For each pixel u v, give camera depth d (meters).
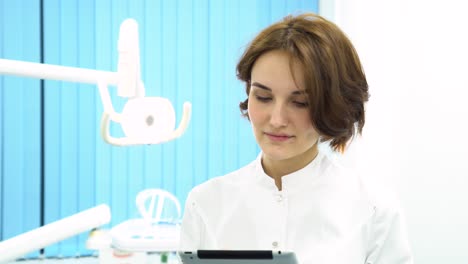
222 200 1.10
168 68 2.32
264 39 0.89
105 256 1.84
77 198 2.22
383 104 2.23
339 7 2.44
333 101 0.86
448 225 1.99
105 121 0.85
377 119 2.25
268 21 2.45
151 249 1.66
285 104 0.87
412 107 2.12
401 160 2.17
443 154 2.00
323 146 1.20
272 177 1.07
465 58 1.92
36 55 2.17
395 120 2.19
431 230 2.06
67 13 2.20
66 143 2.20
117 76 0.87
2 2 2.12
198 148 2.36
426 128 2.07
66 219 0.69
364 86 0.94
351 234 1.01
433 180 2.04
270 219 1.04
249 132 2.41
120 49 0.88
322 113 0.85
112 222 2.26
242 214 1.07
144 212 1.85
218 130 2.38
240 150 2.41
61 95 2.19
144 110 0.86
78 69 0.82
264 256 0.76
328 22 0.90
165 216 2.16
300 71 0.84
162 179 2.31
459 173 1.94
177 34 2.33
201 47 2.36
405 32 2.15
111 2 2.24
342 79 0.88
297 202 1.04
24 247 0.64
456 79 1.95
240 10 2.40
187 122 0.90
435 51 2.03
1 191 2.13
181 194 2.34
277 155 0.91
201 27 2.35
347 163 2.31
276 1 2.46
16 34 2.14
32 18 2.16
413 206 2.13
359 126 0.97
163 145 2.30
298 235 1.03
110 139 0.86
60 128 2.19
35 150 2.17
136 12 2.28
